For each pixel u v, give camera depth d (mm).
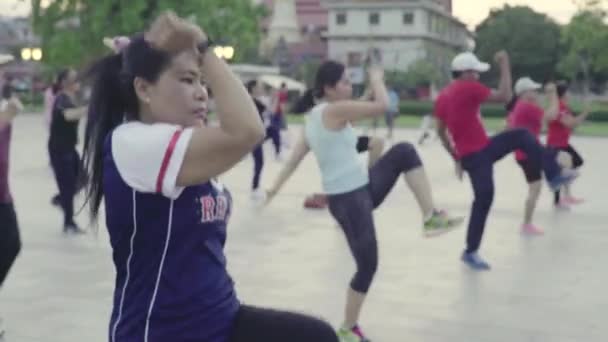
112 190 2291
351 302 4988
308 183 13625
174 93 2281
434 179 14328
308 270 7102
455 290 6449
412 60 66875
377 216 10227
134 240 2303
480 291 6414
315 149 4891
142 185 2238
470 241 7262
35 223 9438
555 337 5250
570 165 10289
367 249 4867
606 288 6523
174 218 2273
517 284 6652
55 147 8594
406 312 5816
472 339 5199
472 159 7078
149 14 36000
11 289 6383
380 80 4781
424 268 7234
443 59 70062
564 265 7363
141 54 2287
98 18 35125
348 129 4871
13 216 4957
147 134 2246
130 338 2318
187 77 2283
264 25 77500
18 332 5266
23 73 52656
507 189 12922
